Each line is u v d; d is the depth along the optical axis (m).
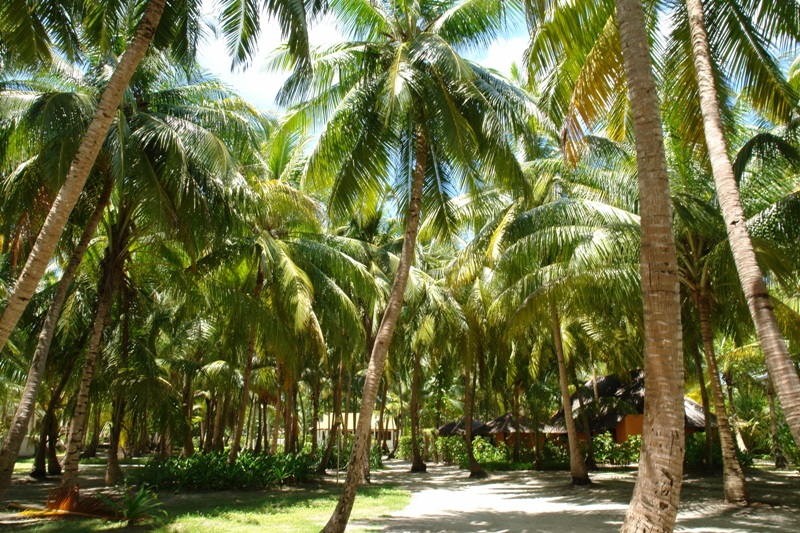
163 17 9.36
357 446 8.57
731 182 5.96
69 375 18.62
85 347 17.09
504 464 27.20
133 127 11.41
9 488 16.17
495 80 10.77
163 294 18.81
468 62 10.86
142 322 17.44
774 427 24.33
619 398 26.44
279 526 9.95
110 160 11.07
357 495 15.40
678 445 4.22
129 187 11.23
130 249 13.44
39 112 9.67
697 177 13.29
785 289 11.70
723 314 15.50
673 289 4.50
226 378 21.69
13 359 19.34
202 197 12.00
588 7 7.90
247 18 8.56
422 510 12.78
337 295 15.93
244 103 14.11
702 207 12.66
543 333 21.25
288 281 14.12
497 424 31.62
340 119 10.50
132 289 15.16
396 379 32.81
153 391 15.96
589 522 10.98
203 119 12.72
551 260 16.39
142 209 10.88
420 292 19.73
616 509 12.66
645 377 4.49
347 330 16.95
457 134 9.84
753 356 23.39
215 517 10.78
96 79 11.31
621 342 20.98
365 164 10.70
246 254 14.95
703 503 13.01
